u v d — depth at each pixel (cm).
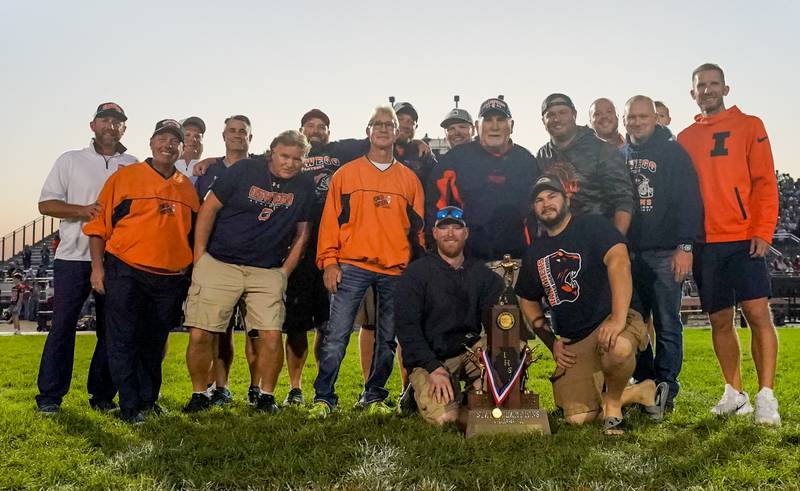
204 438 471
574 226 543
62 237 607
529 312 570
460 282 556
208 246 623
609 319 511
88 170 627
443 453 423
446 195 654
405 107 769
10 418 534
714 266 596
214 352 674
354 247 625
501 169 649
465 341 557
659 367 611
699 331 1892
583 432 482
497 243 643
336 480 382
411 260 661
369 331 702
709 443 452
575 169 636
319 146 755
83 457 431
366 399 633
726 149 597
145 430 512
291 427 512
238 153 746
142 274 584
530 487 364
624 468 391
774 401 527
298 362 696
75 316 604
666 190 615
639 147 638
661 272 617
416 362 532
